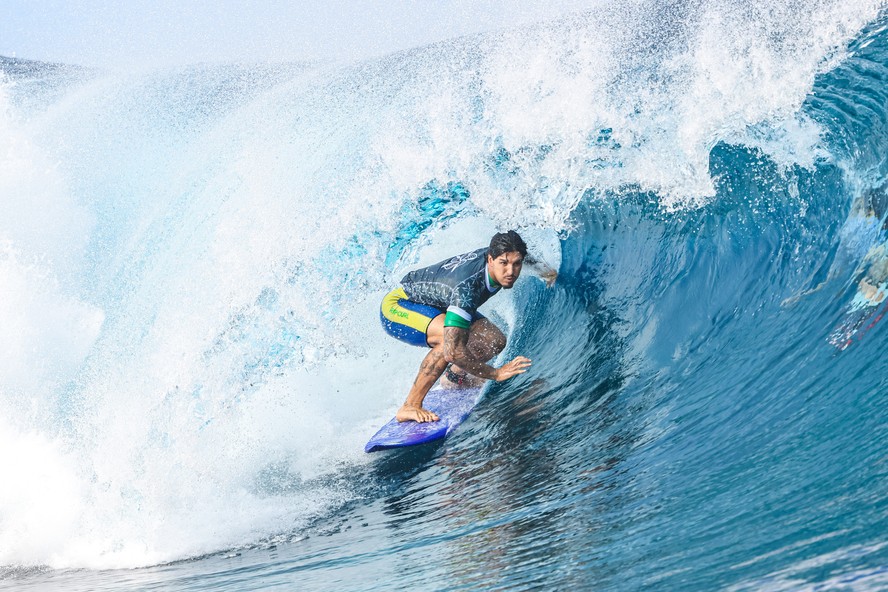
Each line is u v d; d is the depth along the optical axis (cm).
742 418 1218
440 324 1758
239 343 2108
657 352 1677
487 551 1066
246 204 3006
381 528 1343
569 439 1484
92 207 3612
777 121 1781
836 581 644
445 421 1811
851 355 1189
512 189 2223
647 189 1986
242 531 1471
